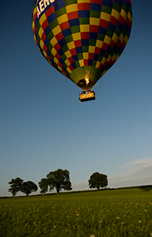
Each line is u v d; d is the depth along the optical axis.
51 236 4.88
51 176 108.75
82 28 25.14
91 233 5.05
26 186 130.25
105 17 25.31
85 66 26.41
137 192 59.56
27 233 5.23
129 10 27.67
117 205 12.48
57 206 12.80
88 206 12.29
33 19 28.59
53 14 25.58
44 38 27.28
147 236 4.77
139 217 7.05
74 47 25.81
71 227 5.86
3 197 94.12
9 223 6.68
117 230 5.28
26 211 10.17
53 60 28.30
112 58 27.86
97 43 25.77
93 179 108.44
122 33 27.09
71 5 24.91
